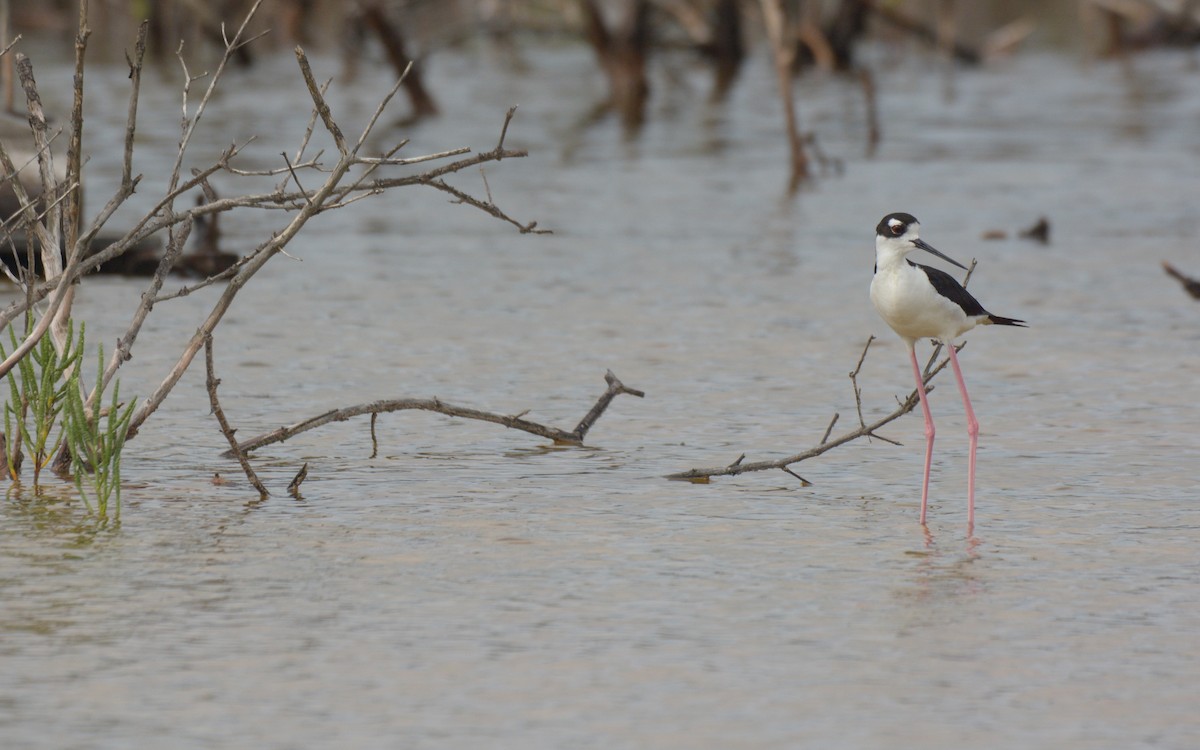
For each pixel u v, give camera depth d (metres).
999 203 28.02
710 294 20.20
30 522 10.76
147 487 11.73
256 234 24.30
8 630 8.71
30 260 11.52
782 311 19.11
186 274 20.80
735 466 12.08
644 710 7.74
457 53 53.31
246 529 10.68
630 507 11.34
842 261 22.64
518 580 9.66
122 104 38.28
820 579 9.73
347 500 11.46
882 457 12.85
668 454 12.88
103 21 51.78
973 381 15.57
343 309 19.02
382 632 8.75
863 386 15.33
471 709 7.74
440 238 24.56
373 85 44.03
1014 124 38.47
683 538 10.59
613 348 17.00
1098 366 16.20
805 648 8.56
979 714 7.71
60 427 12.91
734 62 47.75
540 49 55.44
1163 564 10.04
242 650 8.48
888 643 8.64
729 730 7.52
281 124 35.72
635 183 30.11
